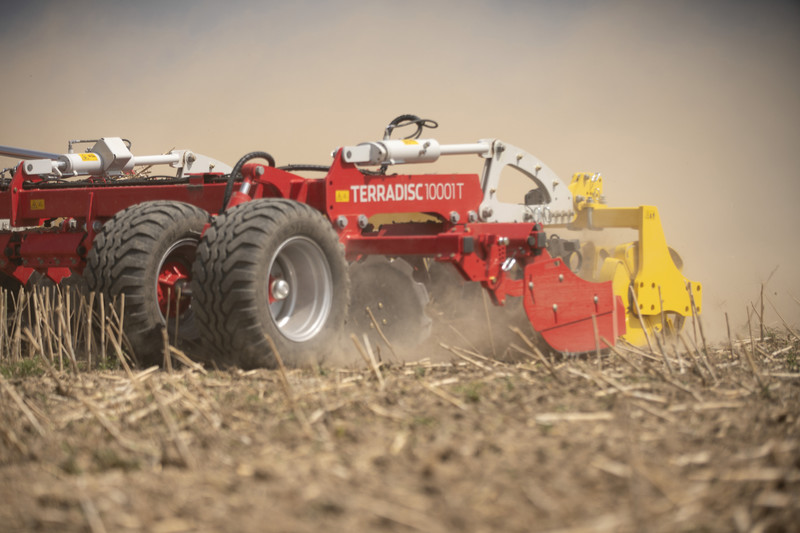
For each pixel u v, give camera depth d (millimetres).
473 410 12594
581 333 19766
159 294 18234
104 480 9742
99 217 20609
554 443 10742
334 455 10383
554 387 14352
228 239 15922
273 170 18047
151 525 8375
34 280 22016
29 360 17703
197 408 12625
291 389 14031
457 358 17656
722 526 8273
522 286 19156
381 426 11703
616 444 10711
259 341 15922
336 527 8227
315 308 17344
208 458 10469
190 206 18312
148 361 17406
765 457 10117
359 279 19547
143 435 11664
